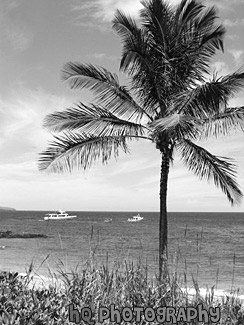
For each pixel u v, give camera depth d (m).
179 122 10.66
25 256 29.31
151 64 14.30
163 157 14.59
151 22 14.50
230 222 125.25
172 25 14.42
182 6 14.41
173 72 14.45
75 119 13.79
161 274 5.24
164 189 14.62
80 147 13.77
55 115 13.70
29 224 102.69
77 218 142.88
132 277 4.91
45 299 3.90
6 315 3.41
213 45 14.34
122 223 111.75
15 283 4.54
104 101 14.13
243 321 4.35
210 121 12.70
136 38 14.04
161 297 4.58
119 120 14.19
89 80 13.84
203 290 5.43
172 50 14.45
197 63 14.77
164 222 14.42
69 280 4.69
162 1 14.24
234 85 11.89
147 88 14.59
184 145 14.39
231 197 14.03
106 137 14.03
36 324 3.40
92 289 4.54
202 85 11.96
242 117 12.48
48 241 49.56
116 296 4.58
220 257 29.89
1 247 40.38
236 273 19.95
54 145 13.77
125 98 14.20
